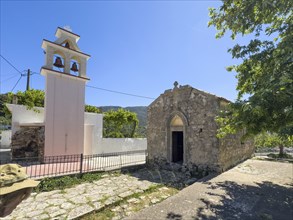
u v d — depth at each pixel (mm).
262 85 6074
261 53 6637
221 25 6887
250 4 5762
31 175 8305
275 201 6039
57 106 12742
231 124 6863
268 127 5516
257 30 6641
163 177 9758
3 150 16250
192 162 10805
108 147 18938
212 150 10148
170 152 12016
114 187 7871
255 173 9781
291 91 4883
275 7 5492
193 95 11172
